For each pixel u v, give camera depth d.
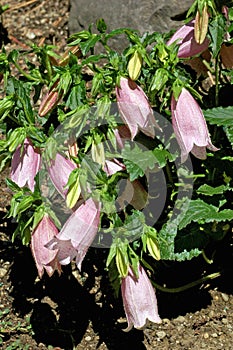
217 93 0.73
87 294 0.74
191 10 0.65
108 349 0.71
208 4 0.64
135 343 0.71
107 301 0.74
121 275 0.63
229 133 0.69
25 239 0.68
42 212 0.65
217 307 0.74
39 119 0.70
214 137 0.74
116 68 0.64
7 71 0.67
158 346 0.71
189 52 0.67
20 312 0.73
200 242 0.70
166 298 0.74
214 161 0.71
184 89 0.64
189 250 0.70
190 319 0.73
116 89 0.63
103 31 0.67
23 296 0.74
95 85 0.64
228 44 0.69
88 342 0.71
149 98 0.68
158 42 0.65
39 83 0.69
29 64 0.71
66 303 0.74
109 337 0.72
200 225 0.70
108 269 0.68
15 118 0.69
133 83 0.64
